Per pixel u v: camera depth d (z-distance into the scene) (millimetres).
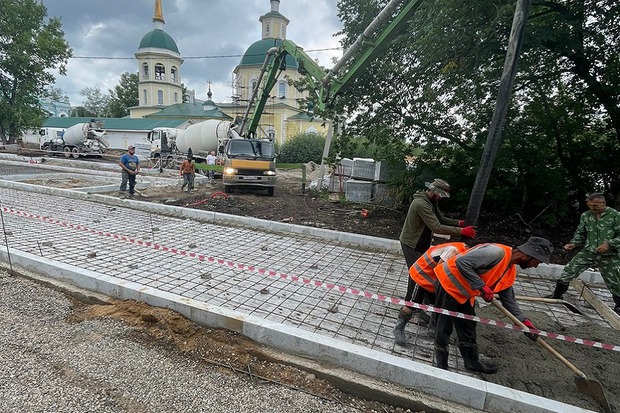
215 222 8062
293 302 4160
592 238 4355
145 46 43875
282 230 7637
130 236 6523
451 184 8961
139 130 36719
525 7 3434
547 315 4254
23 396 2453
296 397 2664
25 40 26797
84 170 16781
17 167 17250
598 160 8078
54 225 6875
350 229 8039
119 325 3410
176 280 4527
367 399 2756
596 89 7129
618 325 3965
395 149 9641
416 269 3412
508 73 3604
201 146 19578
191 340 3254
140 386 2645
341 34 9688
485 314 4094
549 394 2812
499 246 2906
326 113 9242
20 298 3842
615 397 2793
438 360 3012
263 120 35188
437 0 5770
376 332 3629
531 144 8328
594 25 6523
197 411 2441
